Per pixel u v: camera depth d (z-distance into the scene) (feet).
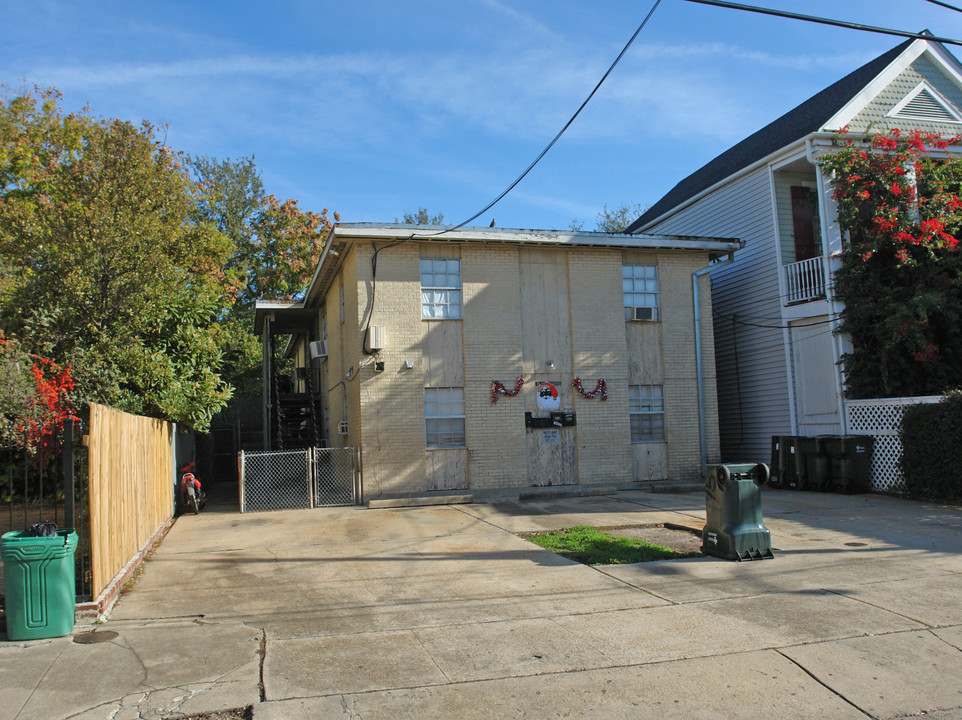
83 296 40.04
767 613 21.89
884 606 22.41
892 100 57.93
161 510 39.70
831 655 18.44
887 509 41.34
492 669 17.74
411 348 51.57
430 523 40.32
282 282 116.37
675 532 36.58
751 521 29.22
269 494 51.03
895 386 50.49
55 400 30.30
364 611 22.81
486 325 53.36
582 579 26.40
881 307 50.19
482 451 52.31
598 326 56.08
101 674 17.53
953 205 49.73
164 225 47.62
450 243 53.31
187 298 46.16
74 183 51.70
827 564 27.96
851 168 52.37
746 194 64.18
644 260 58.59
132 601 24.25
